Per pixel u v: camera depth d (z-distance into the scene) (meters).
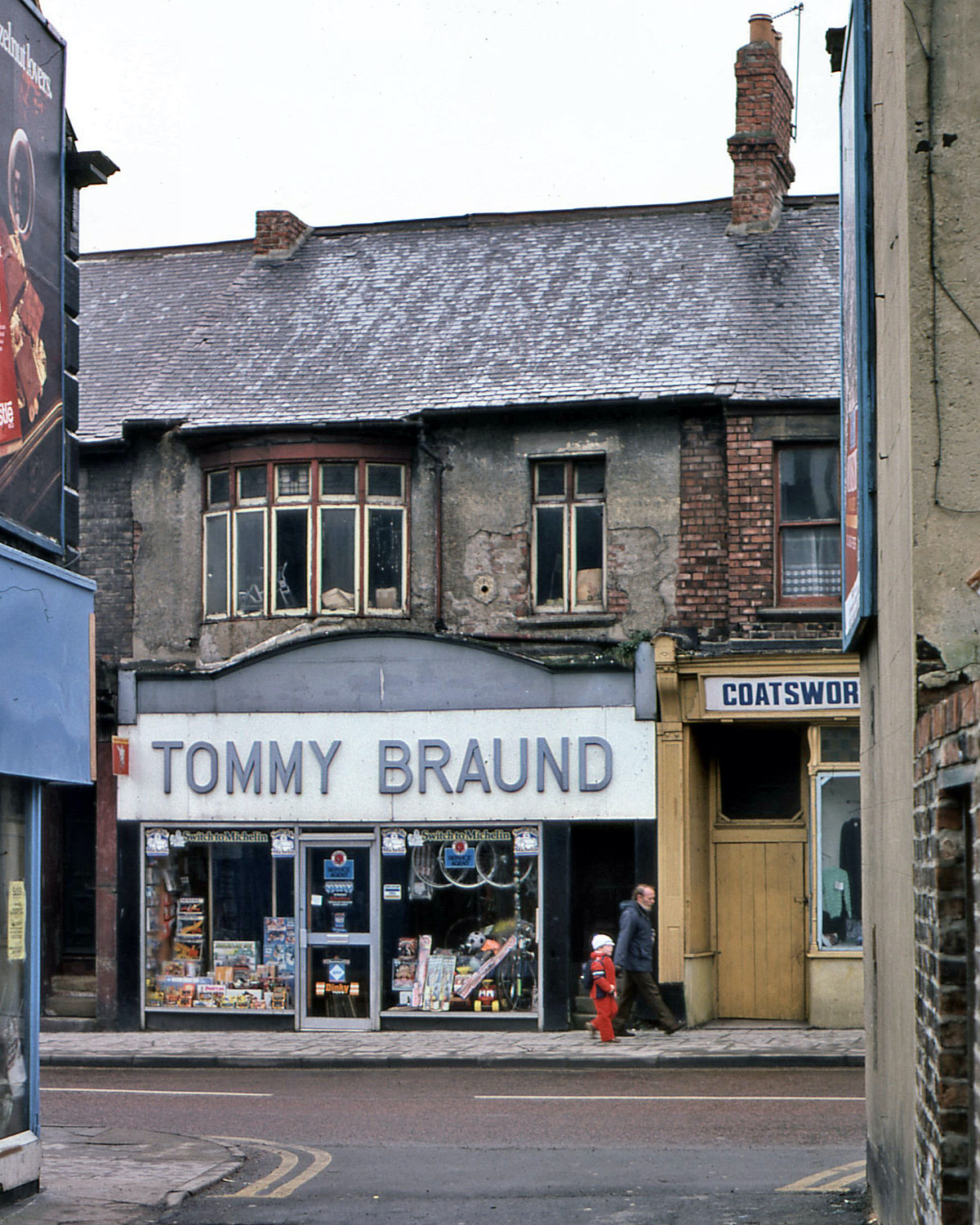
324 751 19.92
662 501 19.80
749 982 19.78
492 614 20.27
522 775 19.33
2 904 9.77
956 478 7.09
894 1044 7.94
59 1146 11.65
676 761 18.95
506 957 19.36
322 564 20.50
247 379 21.69
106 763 20.64
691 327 20.75
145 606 21.39
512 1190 9.90
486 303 22.20
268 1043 18.53
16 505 10.07
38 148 10.63
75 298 11.97
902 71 7.48
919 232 7.27
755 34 22.73
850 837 19.02
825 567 19.34
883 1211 8.48
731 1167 10.59
